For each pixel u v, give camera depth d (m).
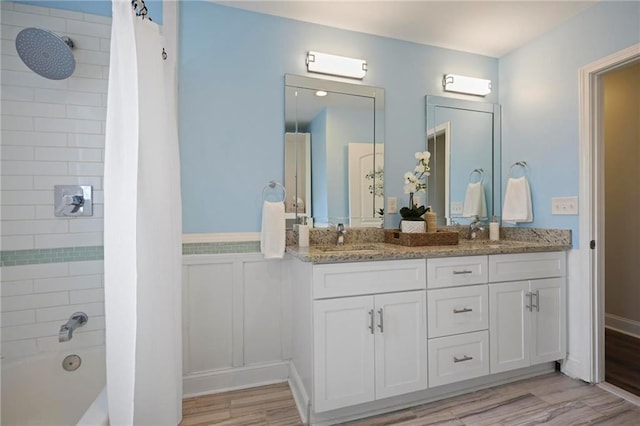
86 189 1.69
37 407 1.51
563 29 2.12
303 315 1.72
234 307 1.96
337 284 1.58
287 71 2.09
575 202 2.04
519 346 1.94
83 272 1.70
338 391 1.56
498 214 2.58
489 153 2.57
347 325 1.58
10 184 1.58
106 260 1.21
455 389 1.85
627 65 1.83
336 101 2.18
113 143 1.22
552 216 2.19
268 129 2.05
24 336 1.60
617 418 1.62
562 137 2.12
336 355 1.57
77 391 1.58
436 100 2.43
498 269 1.89
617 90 2.86
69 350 1.61
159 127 1.35
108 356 1.20
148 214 1.29
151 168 1.30
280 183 2.07
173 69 1.66
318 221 2.13
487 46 2.44
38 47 1.44
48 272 1.64
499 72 2.61
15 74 1.58
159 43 1.38
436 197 2.43
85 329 1.70
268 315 2.02
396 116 2.33
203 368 1.90
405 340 1.68
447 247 1.95
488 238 2.54
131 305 1.21
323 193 2.15
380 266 1.65
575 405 1.74
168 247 1.37
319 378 1.54
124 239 1.22
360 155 2.23
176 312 1.61
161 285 1.33
